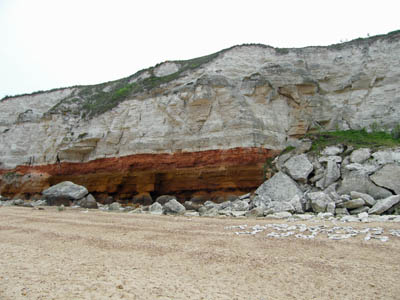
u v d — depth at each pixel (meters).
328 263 7.30
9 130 40.03
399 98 24.81
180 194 26.23
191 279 6.43
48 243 10.32
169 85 30.61
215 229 12.40
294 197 17.95
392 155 17.91
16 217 17.64
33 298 5.32
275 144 25.39
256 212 16.52
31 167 34.97
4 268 7.28
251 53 30.12
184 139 26.72
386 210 14.70
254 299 5.34
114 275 6.69
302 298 5.38
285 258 7.83
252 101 26.55
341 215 15.24
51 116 36.47
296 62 28.36
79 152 32.62
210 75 27.73
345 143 20.69
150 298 5.37
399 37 27.16
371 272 6.57
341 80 27.91
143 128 29.17
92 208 25.00
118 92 35.78
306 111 27.20
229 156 24.41
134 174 28.09
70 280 6.34
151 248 9.32
